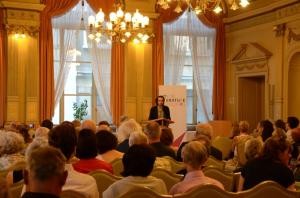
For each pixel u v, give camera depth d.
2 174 3.77
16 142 4.48
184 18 13.85
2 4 11.70
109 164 4.29
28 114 12.02
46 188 1.97
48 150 2.03
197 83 13.98
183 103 11.31
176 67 13.73
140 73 13.19
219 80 14.16
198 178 3.48
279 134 6.29
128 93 13.05
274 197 3.32
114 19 9.02
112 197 3.22
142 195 2.99
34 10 12.03
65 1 12.52
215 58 14.12
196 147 3.51
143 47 13.22
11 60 11.88
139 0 13.09
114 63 12.97
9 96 11.86
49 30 12.33
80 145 4.04
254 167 3.87
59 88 12.59
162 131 6.15
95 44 12.88
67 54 12.68
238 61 13.71
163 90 11.23
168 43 13.66
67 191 2.88
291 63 11.80
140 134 4.68
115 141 5.00
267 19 12.62
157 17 13.30
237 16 13.72
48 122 8.08
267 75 12.57
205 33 14.05
